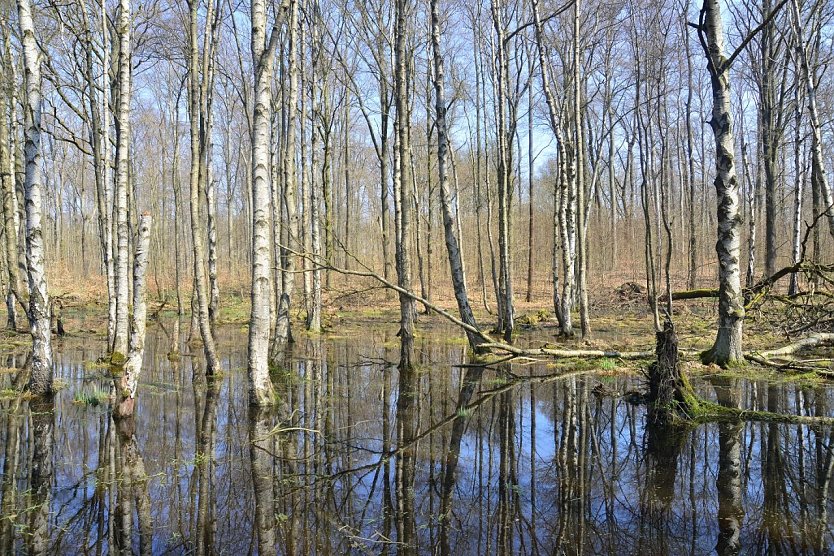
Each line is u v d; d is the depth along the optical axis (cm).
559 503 499
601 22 1980
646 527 448
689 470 575
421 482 554
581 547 416
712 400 842
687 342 1399
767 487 526
